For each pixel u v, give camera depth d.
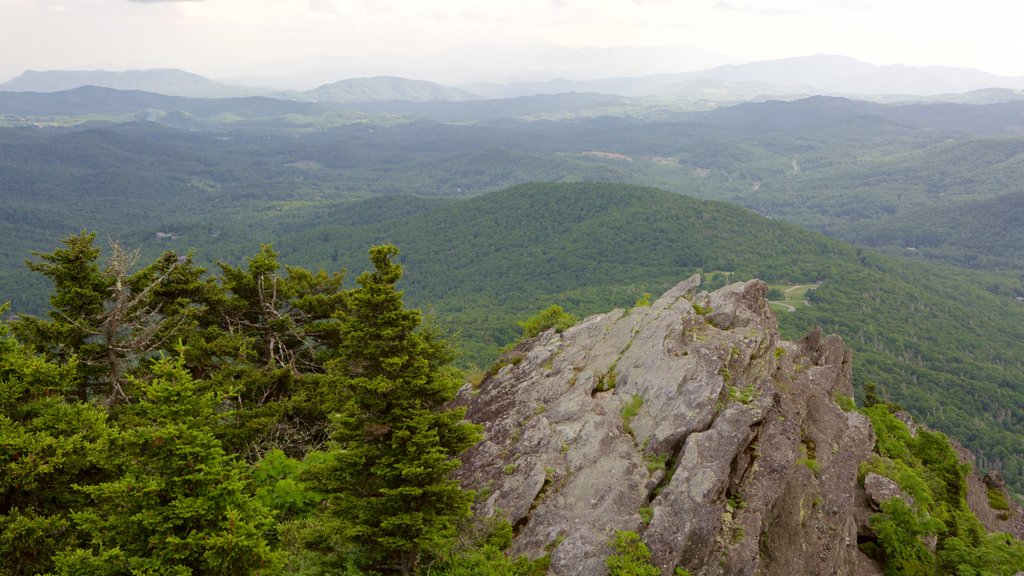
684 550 14.91
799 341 37.78
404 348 15.29
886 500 22.14
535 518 16.75
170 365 12.67
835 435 22.53
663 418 19.14
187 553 11.42
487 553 15.94
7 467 13.84
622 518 15.55
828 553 18.00
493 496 18.19
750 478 17.78
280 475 21.00
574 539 15.12
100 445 12.46
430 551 15.70
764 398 20.16
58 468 15.02
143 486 11.51
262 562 12.17
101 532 12.09
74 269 24.42
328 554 16.50
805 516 18.42
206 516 11.75
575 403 21.17
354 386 15.32
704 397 19.25
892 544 20.86
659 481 16.97
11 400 15.52
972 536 24.05
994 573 21.30
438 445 15.18
